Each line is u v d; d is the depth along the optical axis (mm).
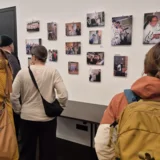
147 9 2273
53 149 2166
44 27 3188
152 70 915
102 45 2648
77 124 3104
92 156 2674
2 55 1745
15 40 3590
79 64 2898
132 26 2389
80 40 2842
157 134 793
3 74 1697
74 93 3010
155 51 914
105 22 2590
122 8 2447
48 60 3213
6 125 1660
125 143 818
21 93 2045
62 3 2951
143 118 832
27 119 2037
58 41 3068
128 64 2469
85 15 2756
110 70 2623
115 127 969
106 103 2727
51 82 2025
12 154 1653
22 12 3424
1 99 1679
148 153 758
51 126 2104
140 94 915
